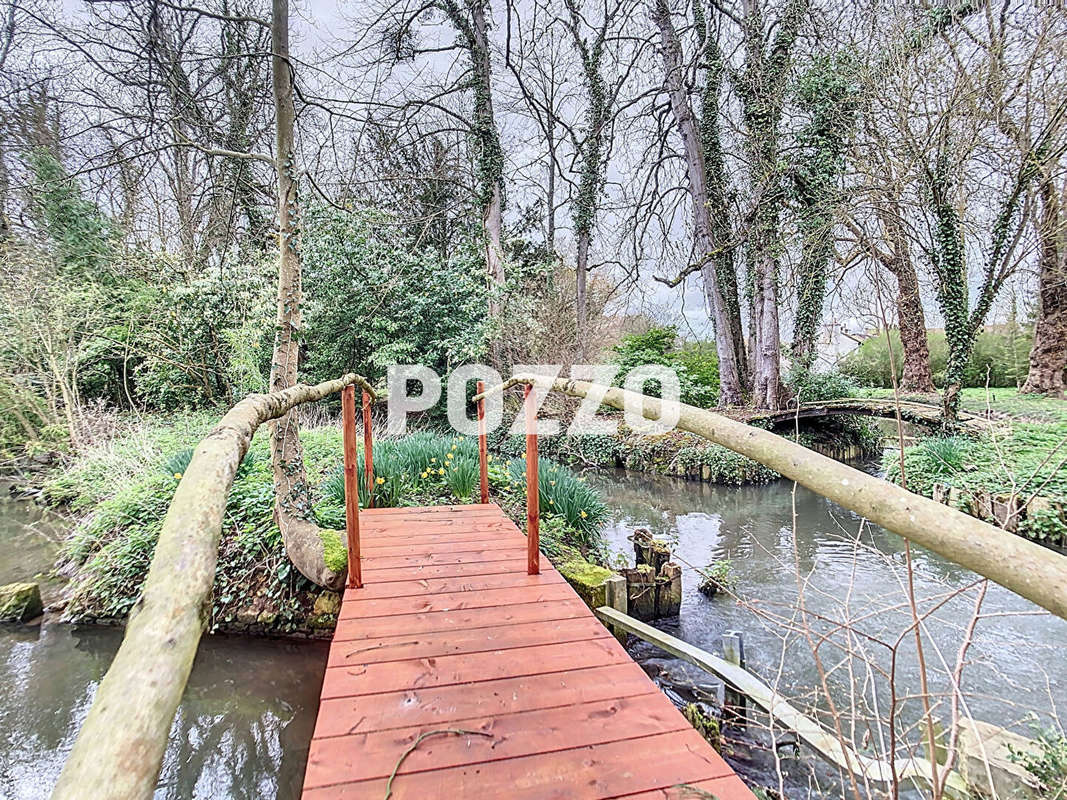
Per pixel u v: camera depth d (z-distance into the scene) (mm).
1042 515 4754
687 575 4812
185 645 405
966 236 6992
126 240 8945
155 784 326
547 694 1638
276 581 3633
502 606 2299
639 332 14562
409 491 4797
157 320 8797
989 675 2965
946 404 7422
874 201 6246
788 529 6152
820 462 686
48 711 3025
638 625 3299
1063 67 5797
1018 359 10719
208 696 3086
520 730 1463
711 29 11164
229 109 6441
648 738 1428
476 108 11672
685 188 12453
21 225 7898
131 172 6633
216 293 8531
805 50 9031
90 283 8273
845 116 7664
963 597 3803
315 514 3982
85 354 8141
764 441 788
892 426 9969
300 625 3557
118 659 387
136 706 346
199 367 9102
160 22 4695
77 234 8133
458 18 11328
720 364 12148
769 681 2854
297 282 3848
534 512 2660
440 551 3049
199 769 2629
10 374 7508
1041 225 6484
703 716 2697
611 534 6090
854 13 7793
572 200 13047
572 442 10406
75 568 4531
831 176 8266
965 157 6184
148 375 9031
